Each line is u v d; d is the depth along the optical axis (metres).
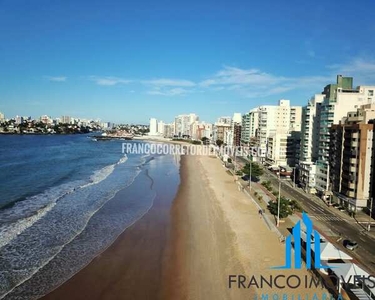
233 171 113.19
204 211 57.75
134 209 57.62
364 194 59.97
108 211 55.66
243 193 75.50
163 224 49.75
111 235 44.31
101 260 36.53
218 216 54.69
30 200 60.59
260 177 99.50
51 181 80.06
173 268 35.09
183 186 81.94
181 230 47.12
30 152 147.88
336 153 67.81
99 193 69.06
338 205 63.56
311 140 94.38
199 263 36.31
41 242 40.53
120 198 65.62
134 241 42.47
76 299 28.78
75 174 93.00
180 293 30.27
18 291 29.50
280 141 120.88
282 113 147.50
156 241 42.69
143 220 51.47
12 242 40.06
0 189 68.38
